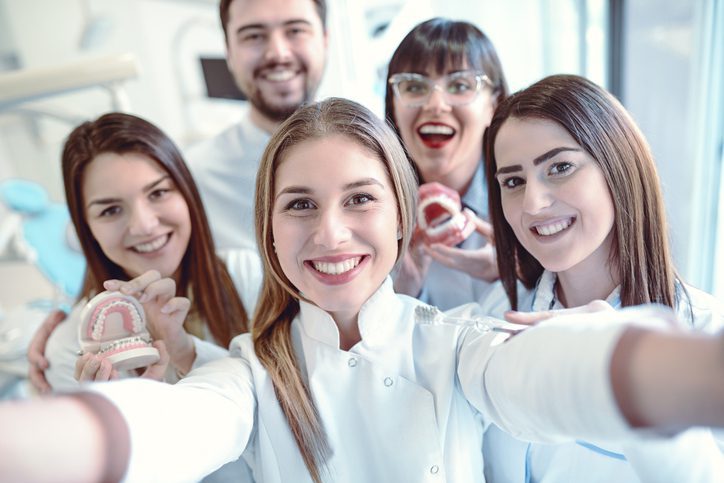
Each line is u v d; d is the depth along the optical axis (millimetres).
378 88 2131
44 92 1436
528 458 725
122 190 849
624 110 701
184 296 998
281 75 1363
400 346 634
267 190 614
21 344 1393
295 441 607
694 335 296
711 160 1342
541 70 1912
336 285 583
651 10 1418
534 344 412
